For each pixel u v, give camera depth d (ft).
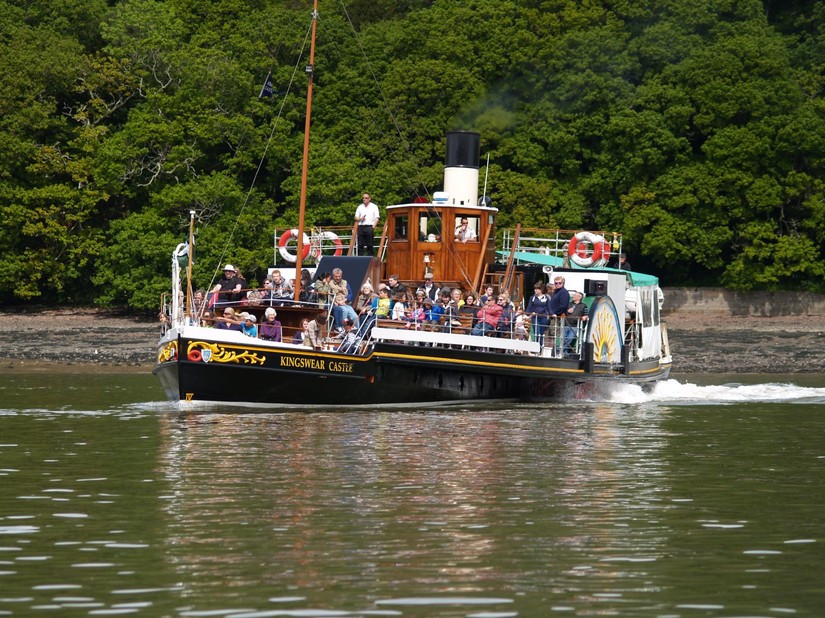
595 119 437.17
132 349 335.26
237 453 130.82
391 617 68.85
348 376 174.81
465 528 92.12
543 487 110.83
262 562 81.15
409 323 183.01
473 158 212.43
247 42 437.99
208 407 171.22
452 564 80.89
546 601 72.49
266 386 171.63
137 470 119.03
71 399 204.23
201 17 467.11
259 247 400.88
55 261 412.16
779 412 189.26
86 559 82.02
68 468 120.47
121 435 146.61
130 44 430.20
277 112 434.30
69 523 93.40
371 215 210.38
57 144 426.92
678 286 451.94
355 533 89.97
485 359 185.98
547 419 169.89
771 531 92.63
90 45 470.80
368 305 182.60
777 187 431.43
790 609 71.51
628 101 438.81
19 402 196.95
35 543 86.63
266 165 430.20
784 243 430.20
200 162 430.20
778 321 422.82
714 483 115.14
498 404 191.21
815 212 435.12
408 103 439.63
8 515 96.48
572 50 439.22
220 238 393.50
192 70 412.36
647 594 74.38
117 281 397.19
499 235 421.18
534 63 445.78
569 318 199.72
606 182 436.76
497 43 447.01
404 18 522.47
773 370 322.55
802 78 459.32
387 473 117.70
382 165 426.51
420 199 203.62
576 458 130.52
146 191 427.33
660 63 455.22
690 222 431.43
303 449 134.10
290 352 170.91
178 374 168.35
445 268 201.67
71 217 412.36
